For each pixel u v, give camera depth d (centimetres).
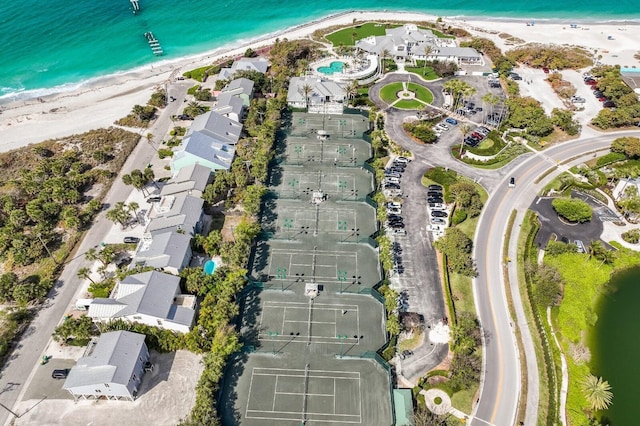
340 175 17750
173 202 15638
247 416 10500
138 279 12456
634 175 16550
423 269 14050
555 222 15862
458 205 16062
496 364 11650
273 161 18225
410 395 10750
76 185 16875
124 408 10656
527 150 19138
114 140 19738
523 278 13850
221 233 15250
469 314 12769
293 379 11225
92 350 11075
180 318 11969
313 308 12850
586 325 12812
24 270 14050
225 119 19738
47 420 10431
